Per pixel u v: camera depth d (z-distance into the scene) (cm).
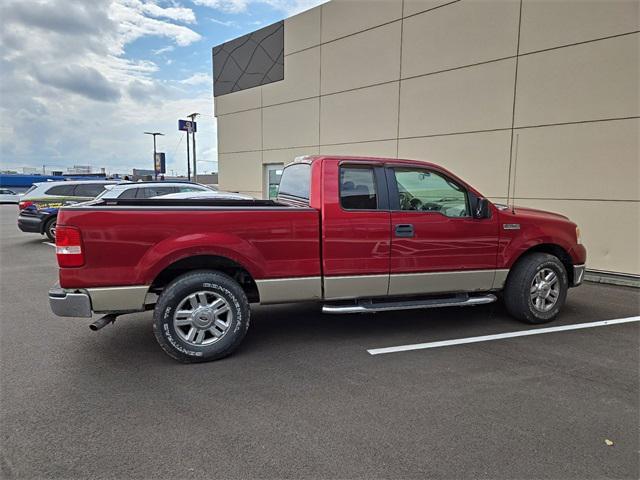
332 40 1124
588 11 698
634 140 671
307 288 413
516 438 268
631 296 621
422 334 458
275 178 1376
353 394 325
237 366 376
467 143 871
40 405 307
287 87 1277
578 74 717
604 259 717
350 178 422
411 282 443
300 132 1252
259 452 253
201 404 309
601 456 250
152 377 354
